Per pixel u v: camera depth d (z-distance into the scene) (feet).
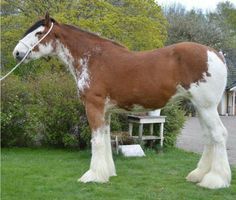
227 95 96.02
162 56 19.02
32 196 18.20
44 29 20.42
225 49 107.34
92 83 19.66
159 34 55.01
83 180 20.20
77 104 30.22
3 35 53.57
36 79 33.78
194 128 55.67
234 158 29.89
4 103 31.14
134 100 19.35
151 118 30.04
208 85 18.47
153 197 18.10
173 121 31.94
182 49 18.69
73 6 50.52
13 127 31.73
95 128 19.74
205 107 18.79
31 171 22.67
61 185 19.79
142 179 21.30
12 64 53.72
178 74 18.71
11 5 54.80
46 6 52.03
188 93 18.81
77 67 20.25
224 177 19.19
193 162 26.18
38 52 20.47
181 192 18.84
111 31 48.91
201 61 18.40
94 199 17.80
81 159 26.81
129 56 19.54
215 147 19.08
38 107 31.30
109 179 20.85
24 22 52.70
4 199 17.80
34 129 31.63
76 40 20.29
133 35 51.96
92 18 50.26
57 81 32.12
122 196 18.25
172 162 25.93
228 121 74.13
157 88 18.88
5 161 25.68
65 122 30.86
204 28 106.22
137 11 53.06
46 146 32.58
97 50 19.93
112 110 20.21
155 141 31.35
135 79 19.10
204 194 18.47
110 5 50.03
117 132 29.58
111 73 19.42
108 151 21.45
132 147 28.02
